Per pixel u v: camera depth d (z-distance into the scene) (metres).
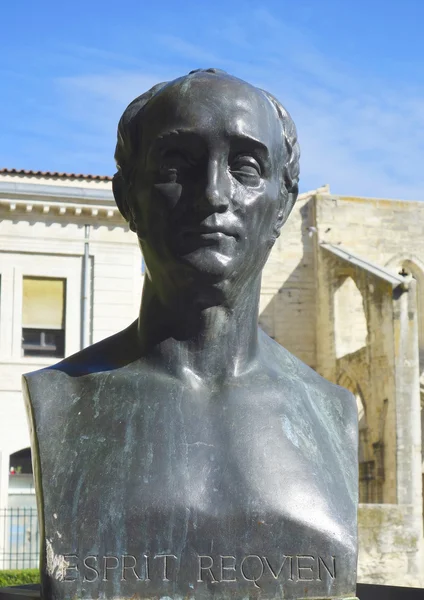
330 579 3.18
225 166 3.24
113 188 3.62
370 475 30.62
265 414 3.41
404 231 37.53
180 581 3.09
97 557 3.08
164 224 3.26
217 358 3.45
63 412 3.36
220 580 3.10
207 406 3.37
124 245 26.27
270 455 3.30
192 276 3.26
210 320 3.40
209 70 3.41
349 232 36.84
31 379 3.45
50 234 25.91
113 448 3.23
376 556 19.64
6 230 25.70
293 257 36.25
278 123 3.43
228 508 3.16
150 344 3.47
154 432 3.27
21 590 3.87
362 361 32.00
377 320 31.05
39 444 3.28
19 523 24.33
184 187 3.24
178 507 3.13
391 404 30.06
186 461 3.22
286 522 3.18
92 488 3.16
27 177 25.97
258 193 3.29
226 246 3.24
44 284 25.91
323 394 3.72
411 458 29.52
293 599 3.14
